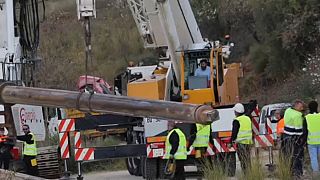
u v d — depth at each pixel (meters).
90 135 38.28
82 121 30.69
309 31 75.69
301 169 26.86
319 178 25.41
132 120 32.47
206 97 32.09
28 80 41.38
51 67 90.94
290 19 77.94
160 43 33.31
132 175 36.25
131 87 32.59
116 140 40.16
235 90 34.59
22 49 44.41
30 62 43.06
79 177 30.09
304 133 27.03
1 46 39.69
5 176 18.48
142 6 33.38
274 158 30.12
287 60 80.81
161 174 30.95
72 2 123.75
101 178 34.78
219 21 97.88
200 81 32.12
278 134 33.16
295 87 73.00
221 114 30.86
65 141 30.67
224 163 28.81
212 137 29.92
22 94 11.63
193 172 34.16
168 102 10.27
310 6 75.38
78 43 106.12
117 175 36.56
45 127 42.75
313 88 67.12
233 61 92.38
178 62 32.84
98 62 106.12
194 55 32.62
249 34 93.38
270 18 82.12
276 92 79.69
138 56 106.25
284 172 25.59
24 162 32.66
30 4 45.28
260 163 26.48
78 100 11.01
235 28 95.25
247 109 32.47
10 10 40.28
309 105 27.95
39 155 35.31
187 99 32.22
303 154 28.36
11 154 31.73
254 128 32.59
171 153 27.55
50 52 100.88
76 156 29.98
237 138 28.66
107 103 10.67
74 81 88.38
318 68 68.88
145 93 32.31
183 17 33.25
